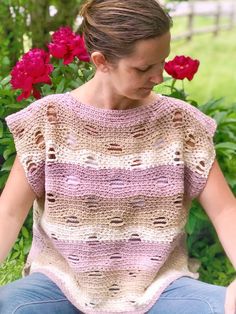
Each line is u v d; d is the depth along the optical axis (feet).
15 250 9.09
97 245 6.51
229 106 10.54
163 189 6.43
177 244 6.85
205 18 35.50
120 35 5.76
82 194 6.38
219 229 6.48
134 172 6.39
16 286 6.50
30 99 9.61
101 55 5.97
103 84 6.25
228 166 9.37
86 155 6.35
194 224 8.87
